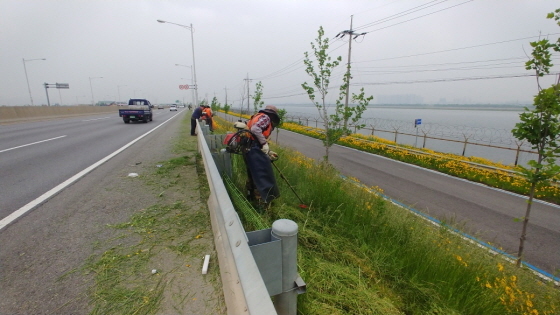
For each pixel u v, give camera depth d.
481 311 2.46
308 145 16.42
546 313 2.60
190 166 5.76
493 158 14.77
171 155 6.99
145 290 1.92
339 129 8.42
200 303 1.82
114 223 2.99
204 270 2.14
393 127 18.56
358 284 2.38
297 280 1.61
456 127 14.57
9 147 7.92
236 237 1.50
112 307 1.75
